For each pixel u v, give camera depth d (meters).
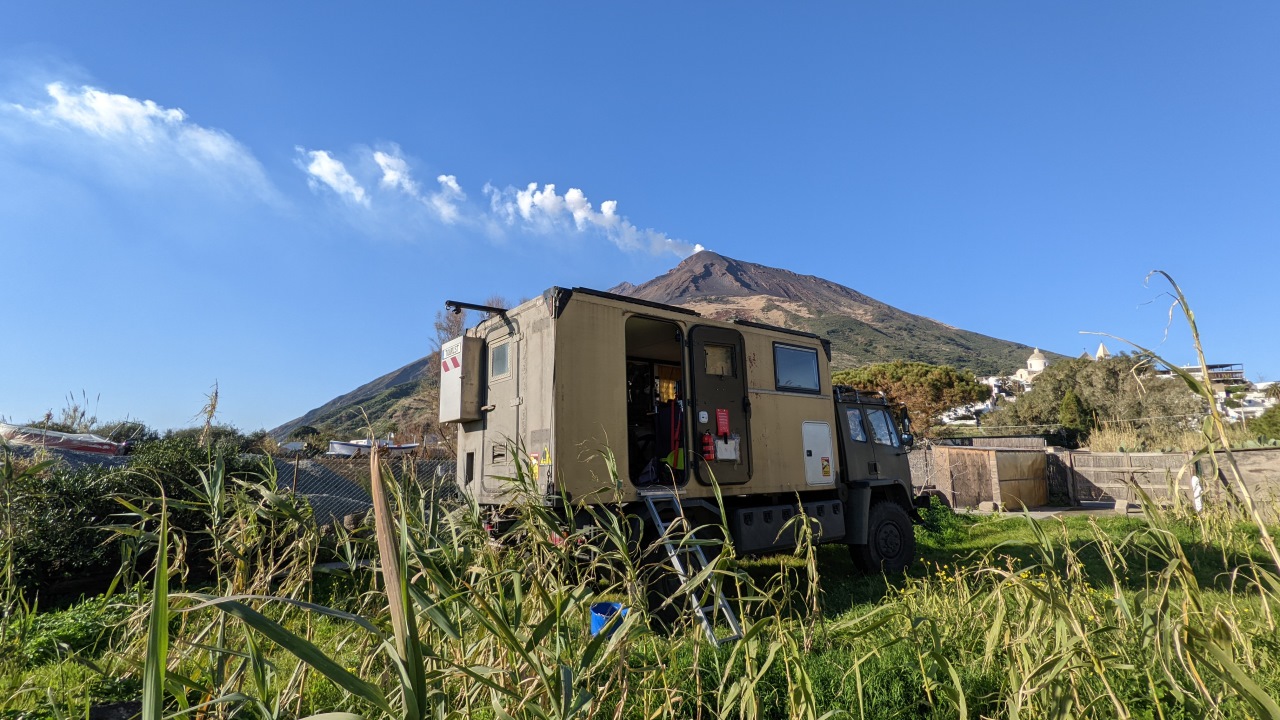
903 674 3.33
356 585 2.86
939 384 37.62
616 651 2.04
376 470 0.90
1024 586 2.34
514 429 6.00
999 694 2.78
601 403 5.85
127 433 8.72
